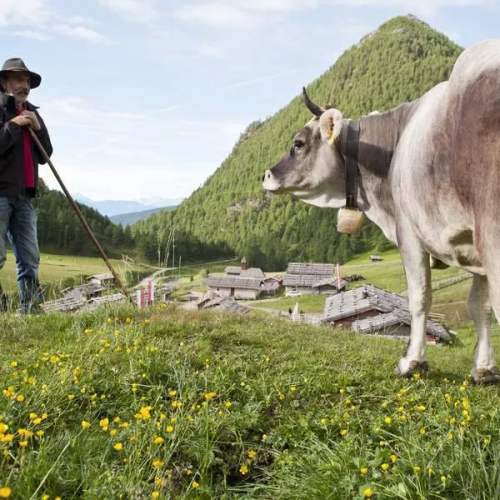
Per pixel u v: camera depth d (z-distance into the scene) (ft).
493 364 19.20
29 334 22.49
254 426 15.05
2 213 25.02
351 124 20.11
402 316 108.88
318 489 11.57
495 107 13.09
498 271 13.17
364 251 472.44
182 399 15.89
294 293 295.07
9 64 24.77
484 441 12.34
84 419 14.44
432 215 16.47
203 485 12.32
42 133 26.18
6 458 12.24
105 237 363.56
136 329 22.71
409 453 12.00
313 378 18.26
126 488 11.23
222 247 518.37
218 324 25.71
